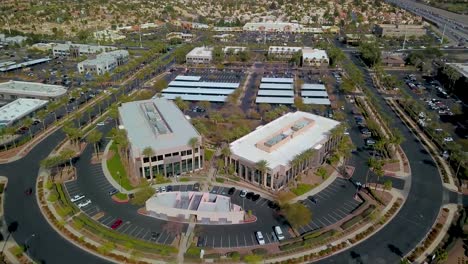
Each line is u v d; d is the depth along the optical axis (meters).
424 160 187.62
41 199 154.75
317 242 130.38
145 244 129.12
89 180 170.00
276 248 128.38
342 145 189.38
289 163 163.88
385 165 182.88
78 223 138.00
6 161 186.62
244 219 143.75
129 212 147.75
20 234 134.38
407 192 160.88
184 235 135.00
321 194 160.00
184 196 153.38
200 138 176.75
